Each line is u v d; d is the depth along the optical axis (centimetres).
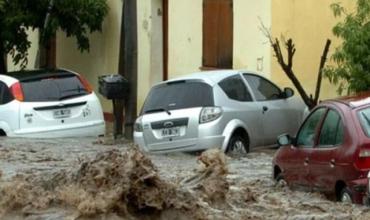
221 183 1088
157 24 2814
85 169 983
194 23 2619
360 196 1168
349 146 1205
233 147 1886
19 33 2980
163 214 948
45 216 951
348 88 1902
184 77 1945
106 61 3084
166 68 2814
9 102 2131
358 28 1817
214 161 1096
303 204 1170
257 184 1449
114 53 3033
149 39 2805
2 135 2142
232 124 1881
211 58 2541
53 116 2133
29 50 3484
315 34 2292
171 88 1942
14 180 1070
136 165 938
